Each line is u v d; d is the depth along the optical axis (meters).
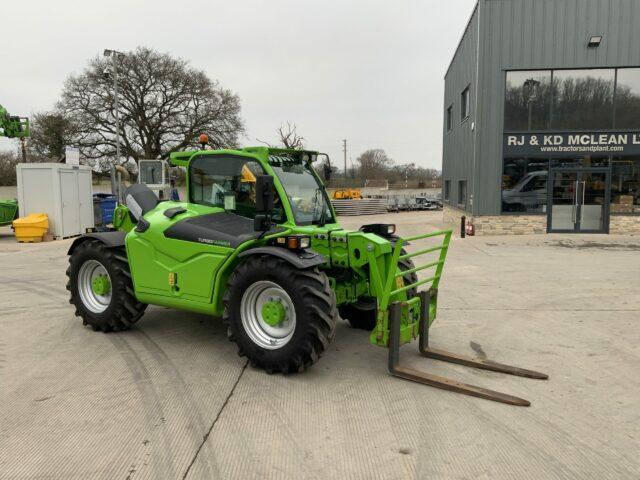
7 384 4.40
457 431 3.64
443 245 5.34
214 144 36.66
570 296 7.87
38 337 5.70
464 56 19.16
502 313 6.89
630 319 6.58
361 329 6.05
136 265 5.45
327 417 3.83
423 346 5.18
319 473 3.11
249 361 4.92
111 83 34.56
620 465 3.23
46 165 15.41
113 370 4.73
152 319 6.41
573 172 16.12
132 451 3.33
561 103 16.02
